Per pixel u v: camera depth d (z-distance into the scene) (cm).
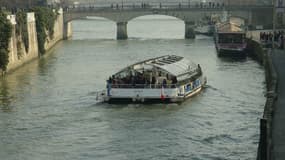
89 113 6050
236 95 7031
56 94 7206
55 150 4750
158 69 6738
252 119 5706
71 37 18188
